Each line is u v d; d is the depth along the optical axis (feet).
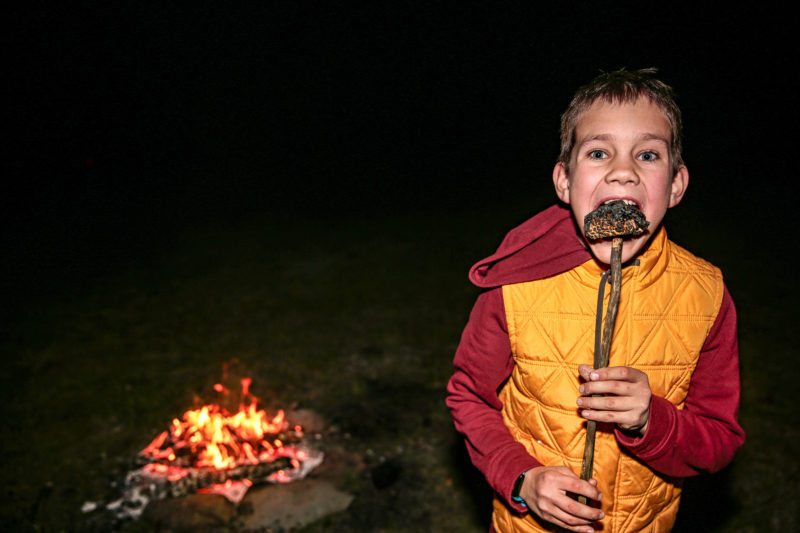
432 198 40.06
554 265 4.82
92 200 40.63
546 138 46.62
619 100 4.40
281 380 15.58
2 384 15.75
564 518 4.30
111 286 24.04
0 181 43.16
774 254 25.25
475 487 11.41
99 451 12.66
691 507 10.50
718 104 47.55
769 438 12.37
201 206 39.45
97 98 50.21
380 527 10.48
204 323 19.69
